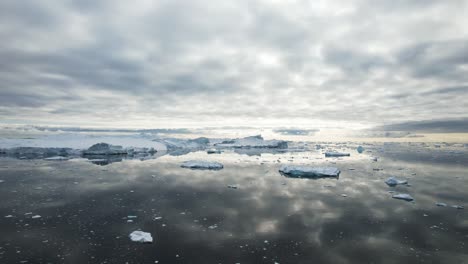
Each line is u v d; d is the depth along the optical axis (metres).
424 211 21.34
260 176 36.19
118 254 13.96
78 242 15.31
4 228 17.23
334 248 14.95
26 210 20.86
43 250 14.29
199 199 24.38
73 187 28.59
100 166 43.53
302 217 19.78
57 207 21.66
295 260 13.63
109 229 17.23
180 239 15.87
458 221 19.16
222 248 14.79
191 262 13.29
